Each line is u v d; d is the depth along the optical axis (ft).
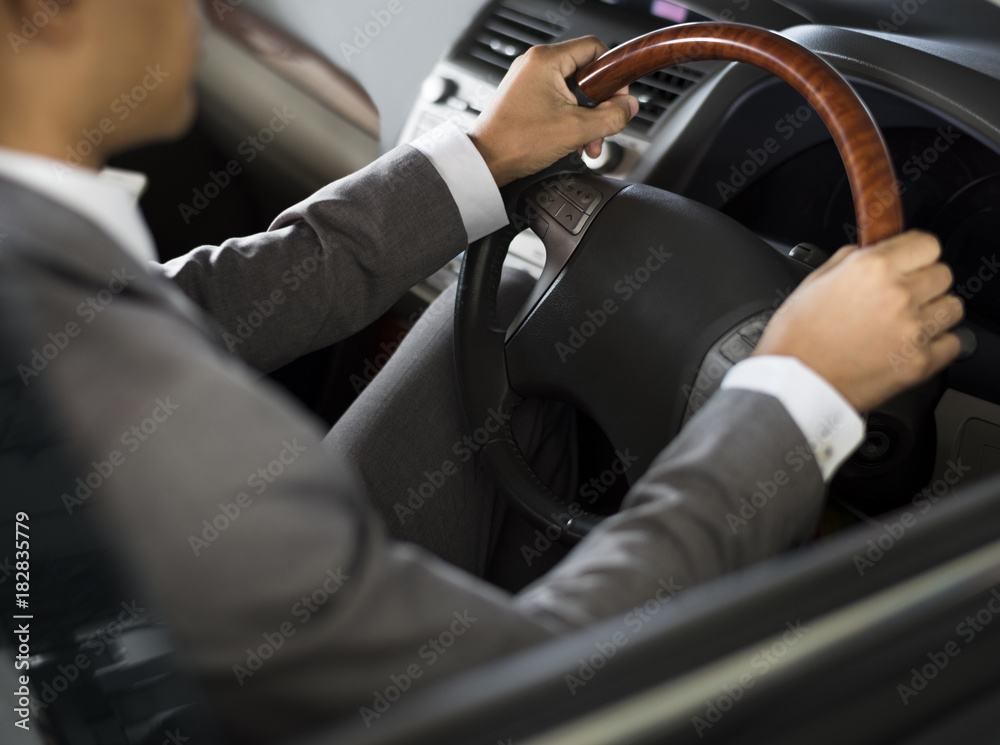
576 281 2.80
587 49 2.73
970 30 3.45
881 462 2.97
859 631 1.24
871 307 1.76
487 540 2.98
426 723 1.06
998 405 3.27
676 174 3.80
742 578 1.29
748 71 3.68
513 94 2.69
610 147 3.83
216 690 1.36
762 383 1.81
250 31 4.85
